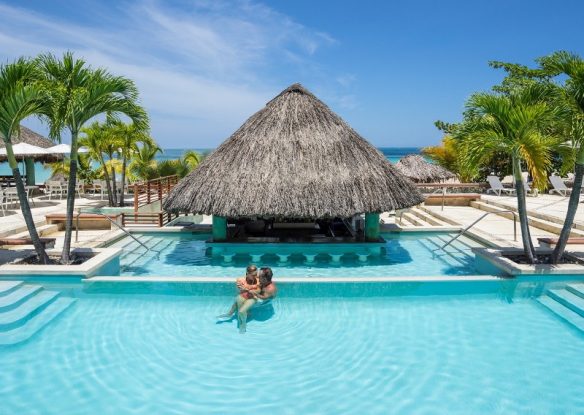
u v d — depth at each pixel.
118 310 6.96
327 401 4.58
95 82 8.00
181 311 6.98
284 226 13.11
